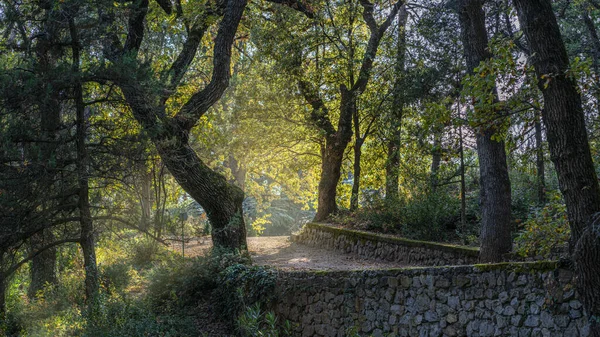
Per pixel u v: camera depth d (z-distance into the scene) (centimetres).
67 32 1270
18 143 1095
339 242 1917
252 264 1423
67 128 1188
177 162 1403
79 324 1127
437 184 1836
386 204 1881
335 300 1051
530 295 783
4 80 1034
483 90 804
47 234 1270
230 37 1537
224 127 2316
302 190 2994
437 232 1622
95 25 1230
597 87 802
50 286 1310
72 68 1130
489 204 1148
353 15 2098
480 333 831
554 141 695
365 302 1000
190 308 1288
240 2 1541
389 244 1645
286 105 2180
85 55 1267
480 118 810
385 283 972
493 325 819
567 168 684
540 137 1283
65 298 1288
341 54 2069
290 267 1505
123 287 1352
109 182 1242
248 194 3166
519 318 789
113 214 1300
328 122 2234
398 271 955
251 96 2205
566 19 1744
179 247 2062
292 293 1134
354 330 916
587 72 664
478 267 848
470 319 846
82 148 1188
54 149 1118
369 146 2391
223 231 1503
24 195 1090
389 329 952
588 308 676
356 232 1827
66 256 1478
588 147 688
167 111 1525
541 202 1566
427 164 2016
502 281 817
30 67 1108
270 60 2211
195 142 2220
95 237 1300
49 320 1195
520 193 1661
